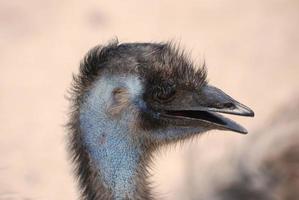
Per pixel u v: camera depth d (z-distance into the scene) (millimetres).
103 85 9938
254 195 13875
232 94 18516
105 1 21125
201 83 10195
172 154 15633
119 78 9945
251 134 15359
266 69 19391
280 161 14266
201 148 15359
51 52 19438
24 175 14703
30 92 18172
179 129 10117
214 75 19047
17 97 18016
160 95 10039
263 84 18844
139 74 9977
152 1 21328
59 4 21000
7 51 19500
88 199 9992
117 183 9992
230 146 15148
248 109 10047
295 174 14055
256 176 14094
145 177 10156
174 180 15047
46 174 15195
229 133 15555
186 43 19922
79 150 9992
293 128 14938
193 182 14586
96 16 20625
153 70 10008
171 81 10070
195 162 15047
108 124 9945
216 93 10156
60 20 20469
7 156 15883
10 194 12578
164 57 10094
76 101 10016
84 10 20797
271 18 21078
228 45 20047
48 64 19062
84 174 9984
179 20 20734
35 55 19375
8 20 20438
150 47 10133
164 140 10125
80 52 19406
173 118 10086
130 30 20188
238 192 14000
